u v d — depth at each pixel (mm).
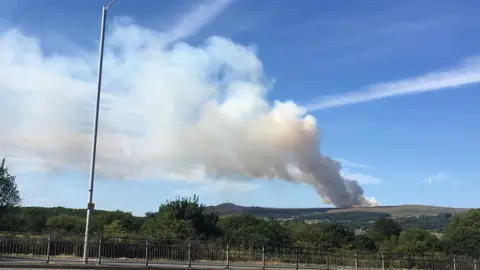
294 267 30031
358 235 67312
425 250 57719
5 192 32375
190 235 39719
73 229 45156
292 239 48094
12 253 23031
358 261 34312
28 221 43312
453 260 36844
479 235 57656
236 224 52219
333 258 33781
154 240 28766
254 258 31250
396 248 60406
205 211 48219
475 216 69562
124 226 42844
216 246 30000
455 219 72500
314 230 61844
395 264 35281
